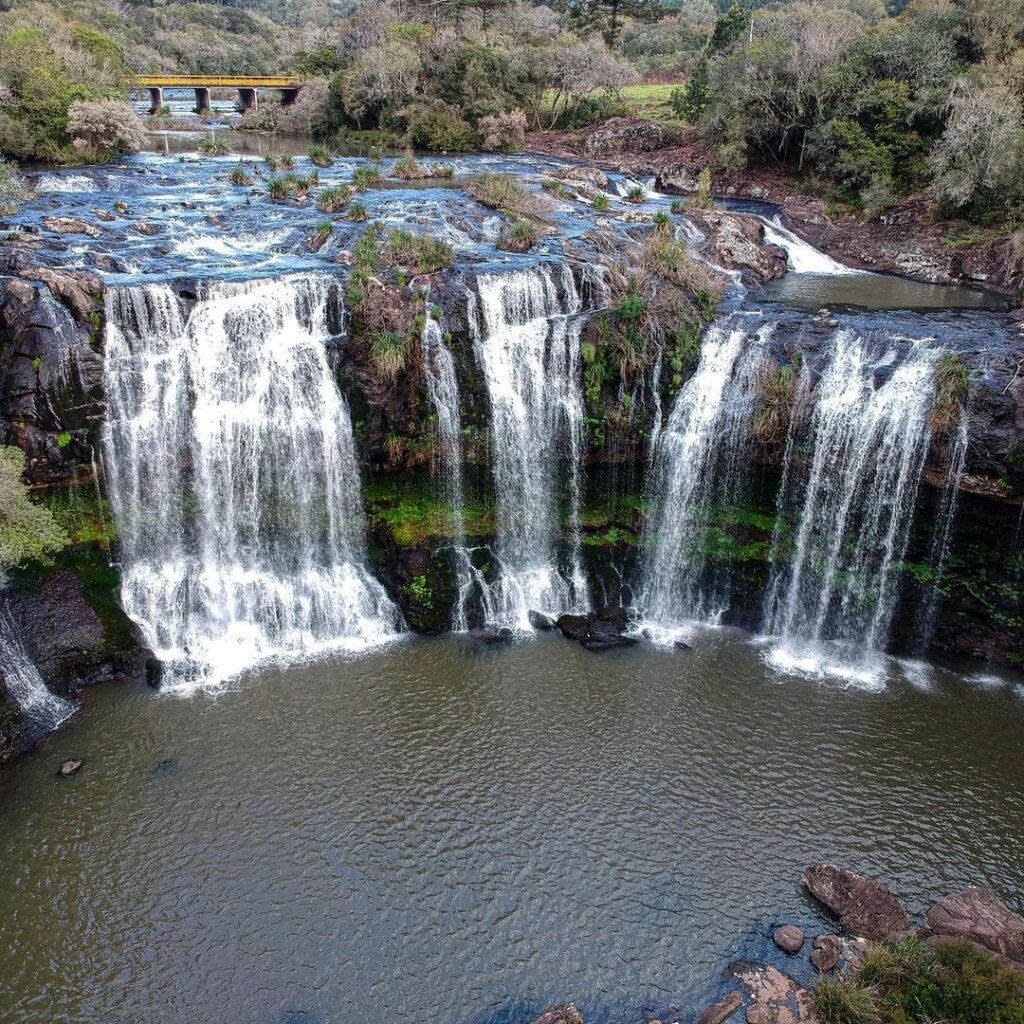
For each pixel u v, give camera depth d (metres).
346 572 27.08
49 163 54.94
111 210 40.09
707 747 21.95
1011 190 42.19
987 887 18.00
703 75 67.44
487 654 25.58
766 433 26.94
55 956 16.53
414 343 27.09
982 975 15.25
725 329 29.81
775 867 18.62
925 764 21.42
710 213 45.06
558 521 29.05
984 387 24.84
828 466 26.28
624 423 28.53
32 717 22.22
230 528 26.81
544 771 21.11
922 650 25.81
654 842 19.20
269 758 21.36
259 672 24.53
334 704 23.28
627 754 21.70
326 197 41.53
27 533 21.88
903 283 41.56
